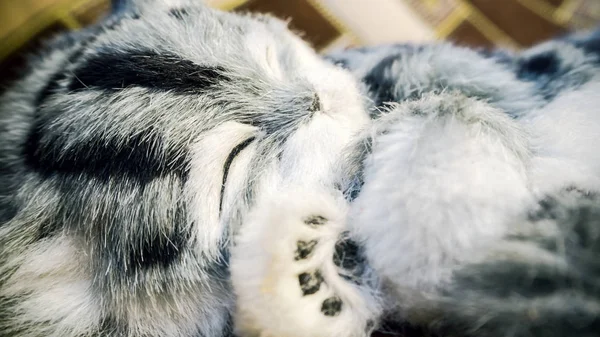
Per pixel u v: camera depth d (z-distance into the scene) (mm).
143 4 218
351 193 190
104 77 187
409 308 170
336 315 168
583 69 226
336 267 173
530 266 152
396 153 177
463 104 184
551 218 160
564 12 267
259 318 165
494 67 236
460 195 164
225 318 189
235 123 187
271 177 190
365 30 263
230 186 186
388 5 266
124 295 181
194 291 185
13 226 184
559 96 222
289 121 194
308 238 168
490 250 158
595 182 184
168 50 190
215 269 185
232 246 180
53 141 184
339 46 259
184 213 179
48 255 182
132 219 178
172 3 218
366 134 195
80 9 241
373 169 181
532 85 231
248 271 168
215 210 183
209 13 216
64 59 208
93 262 182
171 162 179
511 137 185
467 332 157
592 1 267
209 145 182
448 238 162
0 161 192
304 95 198
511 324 149
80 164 180
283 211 171
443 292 161
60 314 183
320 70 221
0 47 226
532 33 264
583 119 206
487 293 154
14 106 202
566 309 145
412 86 227
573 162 194
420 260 163
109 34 205
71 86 191
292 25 259
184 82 185
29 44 228
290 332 162
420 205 165
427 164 169
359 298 172
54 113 188
